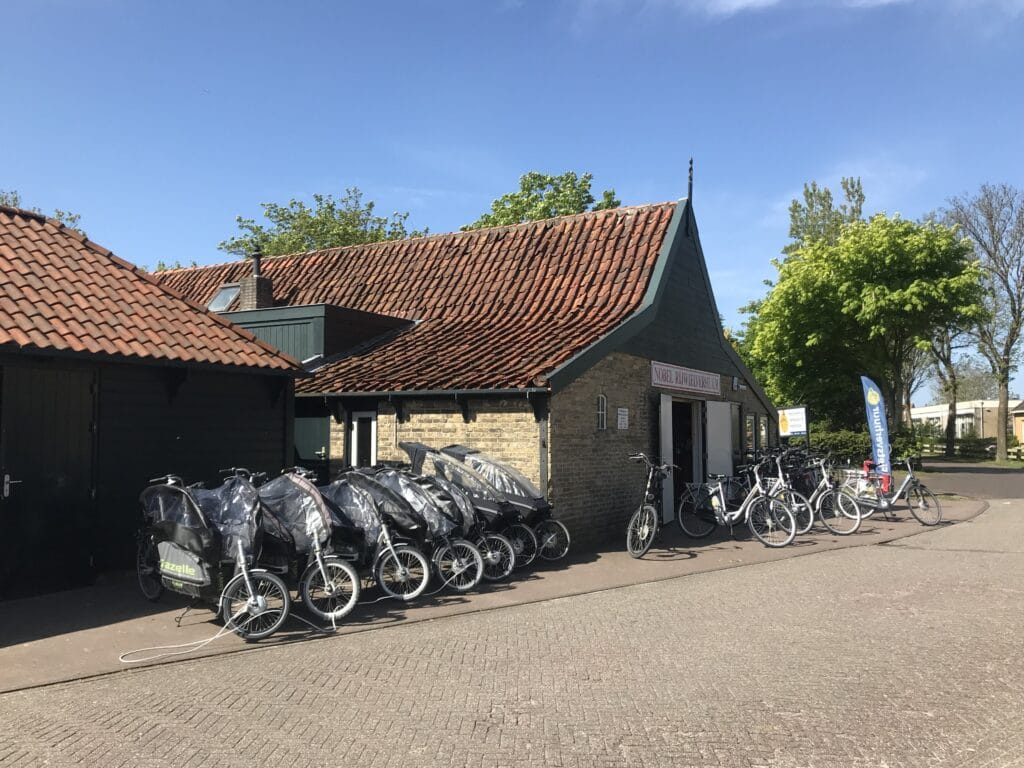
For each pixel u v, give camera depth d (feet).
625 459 42.09
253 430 35.81
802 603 25.94
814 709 16.02
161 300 34.19
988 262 135.23
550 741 14.55
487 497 31.68
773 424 70.64
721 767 13.35
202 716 16.08
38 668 19.49
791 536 38.63
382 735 14.93
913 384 173.17
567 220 55.31
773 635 21.89
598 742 14.48
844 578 30.14
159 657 20.47
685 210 51.29
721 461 54.65
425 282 54.85
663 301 47.44
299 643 21.93
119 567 30.40
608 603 26.50
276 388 36.55
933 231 99.50
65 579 28.55
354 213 121.39
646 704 16.47
